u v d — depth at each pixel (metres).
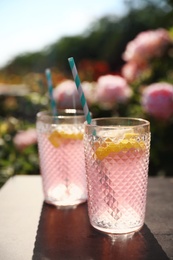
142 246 0.48
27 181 0.73
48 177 0.60
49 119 0.59
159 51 1.24
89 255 0.46
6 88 2.07
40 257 0.45
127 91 1.19
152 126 1.16
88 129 0.51
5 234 0.51
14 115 1.45
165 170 1.14
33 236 0.50
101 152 0.49
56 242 0.49
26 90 1.74
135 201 0.51
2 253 0.46
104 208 0.51
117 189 0.50
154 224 0.54
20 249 0.47
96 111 1.22
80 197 0.60
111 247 0.47
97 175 0.50
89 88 1.20
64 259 0.45
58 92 1.15
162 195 0.64
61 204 0.60
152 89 1.08
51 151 0.59
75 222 0.54
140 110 1.21
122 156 0.49
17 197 0.64
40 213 0.57
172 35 1.24
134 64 1.27
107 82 1.18
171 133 1.15
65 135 0.59
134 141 0.50
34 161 1.13
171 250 0.47
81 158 0.60
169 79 1.26
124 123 0.55
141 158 0.50
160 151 1.16
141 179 0.51
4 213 0.57
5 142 1.16
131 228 0.51
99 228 0.51
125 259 0.45
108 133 0.50
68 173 0.59
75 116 0.59
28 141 1.14
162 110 1.07
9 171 1.08
